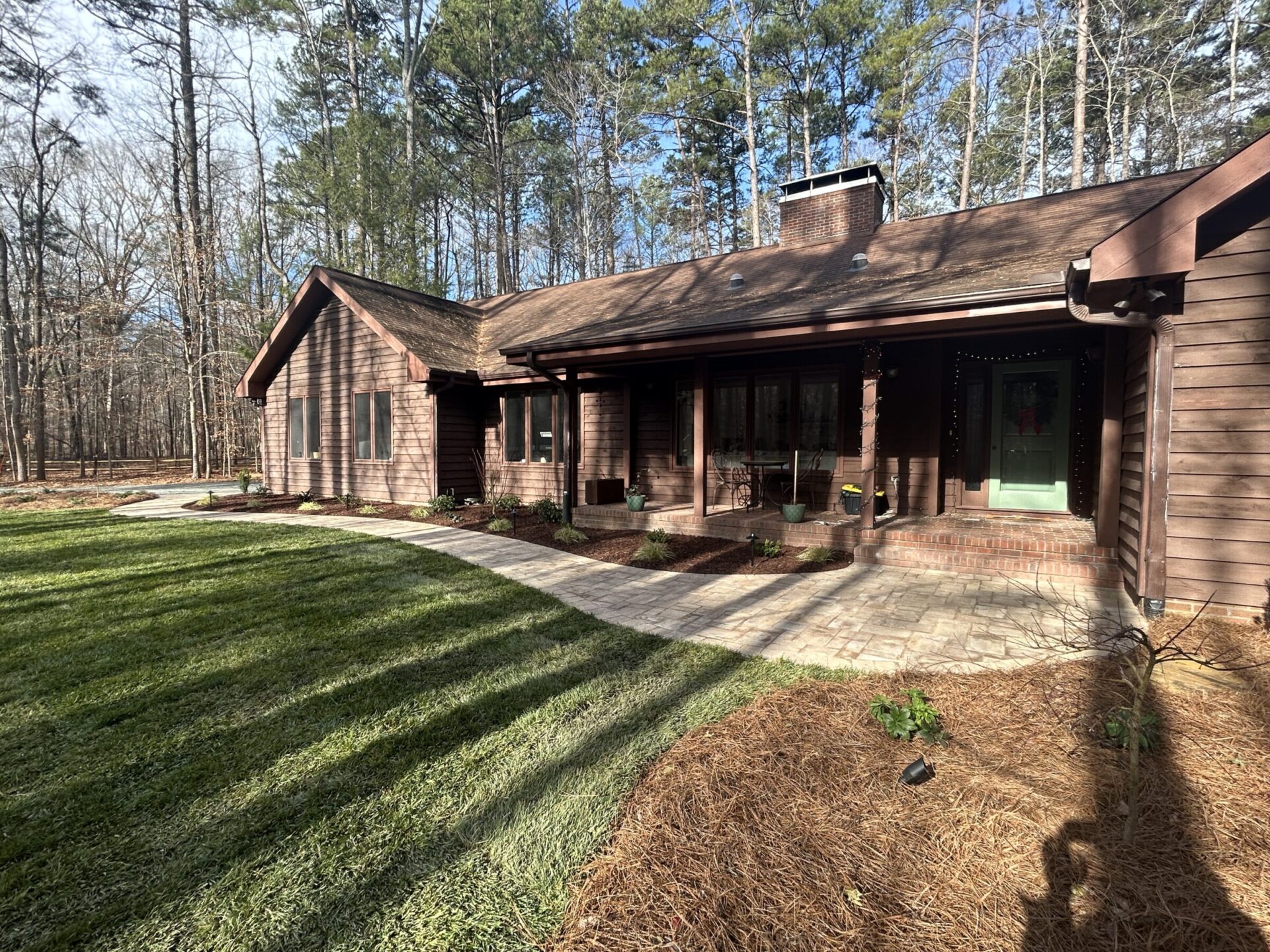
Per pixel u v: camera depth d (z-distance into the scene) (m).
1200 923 1.60
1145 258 3.57
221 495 13.01
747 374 8.70
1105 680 3.05
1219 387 3.89
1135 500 4.59
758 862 1.82
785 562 6.20
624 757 2.46
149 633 4.05
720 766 2.33
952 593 5.02
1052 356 6.81
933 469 7.30
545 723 2.78
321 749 2.56
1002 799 2.11
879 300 5.71
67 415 21.39
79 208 22.50
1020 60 19.09
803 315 5.93
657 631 4.10
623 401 9.81
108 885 1.79
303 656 3.64
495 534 8.16
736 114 21.62
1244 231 3.79
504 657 3.62
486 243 26.86
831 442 8.06
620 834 1.98
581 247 24.36
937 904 1.68
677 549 6.93
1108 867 1.80
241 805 2.17
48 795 2.24
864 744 2.50
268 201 19.08
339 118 20.83
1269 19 15.75
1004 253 6.82
